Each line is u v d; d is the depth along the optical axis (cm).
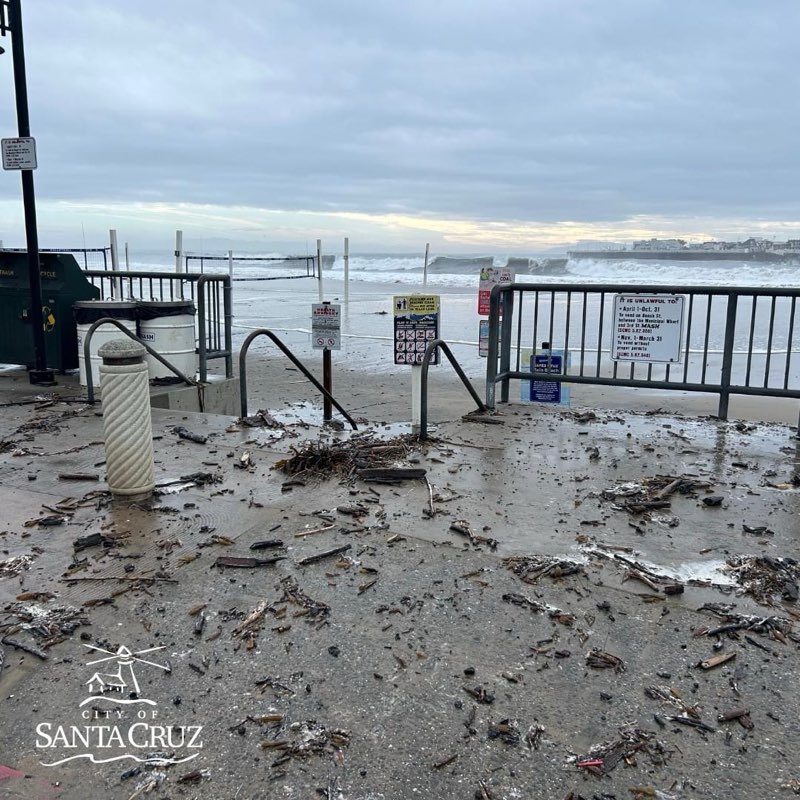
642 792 222
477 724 251
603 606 326
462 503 452
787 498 464
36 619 319
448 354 621
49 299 872
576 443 591
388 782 227
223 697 267
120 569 367
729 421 671
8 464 539
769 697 265
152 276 925
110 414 450
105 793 224
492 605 328
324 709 260
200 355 865
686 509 445
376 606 328
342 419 764
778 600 334
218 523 423
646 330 679
